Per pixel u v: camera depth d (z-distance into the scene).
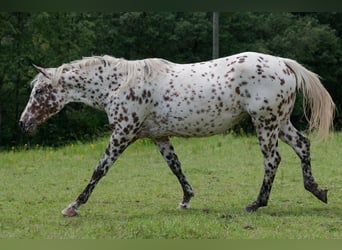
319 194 7.79
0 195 9.45
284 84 7.46
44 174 11.63
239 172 11.21
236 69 7.45
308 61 30.89
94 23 32.38
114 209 8.20
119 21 31.70
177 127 7.61
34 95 7.95
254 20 31.34
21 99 31.02
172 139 15.72
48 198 9.18
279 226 6.89
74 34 31.12
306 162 7.79
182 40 31.73
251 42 31.81
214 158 12.97
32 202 8.85
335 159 12.31
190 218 7.23
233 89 7.44
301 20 31.08
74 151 14.65
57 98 7.93
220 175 10.96
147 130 7.77
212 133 7.70
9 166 12.74
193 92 7.46
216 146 14.54
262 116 7.45
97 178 7.71
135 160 12.98
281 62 7.60
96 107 8.01
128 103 7.58
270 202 8.47
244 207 8.14
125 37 32.00
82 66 7.88
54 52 30.88
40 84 7.95
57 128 29.00
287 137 7.82
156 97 7.55
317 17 33.06
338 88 32.12
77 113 29.45
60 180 10.93
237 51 30.75
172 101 7.50
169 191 9.57
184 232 6.54
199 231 6.57
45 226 7.14
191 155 13.45
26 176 11.44
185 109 7.48
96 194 9.39
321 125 7.71
